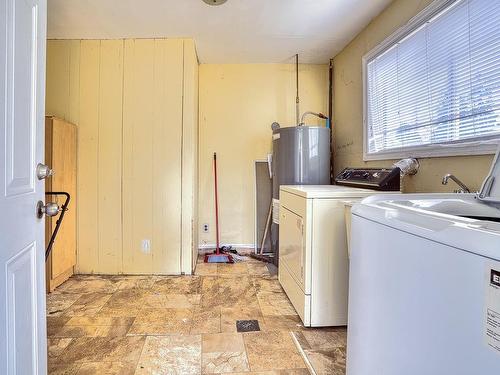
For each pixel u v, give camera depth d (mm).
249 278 2969
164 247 3084
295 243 2252
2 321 835
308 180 3043
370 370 984
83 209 3053
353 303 1127
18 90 938
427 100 1998
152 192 3068
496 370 529
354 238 1124
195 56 3244
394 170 2080
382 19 2518
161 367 1633
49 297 2518
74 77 3018
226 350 1791
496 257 531
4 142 850
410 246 772
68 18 2613
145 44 3020
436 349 676
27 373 994
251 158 3766
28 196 1004
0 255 827
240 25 2756
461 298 609
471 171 1653
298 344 1857
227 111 3740
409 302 774
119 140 3045
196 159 3463
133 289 2697
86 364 1652
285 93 3742
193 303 2416
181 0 2338
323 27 2791
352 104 3105
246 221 3797
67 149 2816
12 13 896
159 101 3043
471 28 1629
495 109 1496
